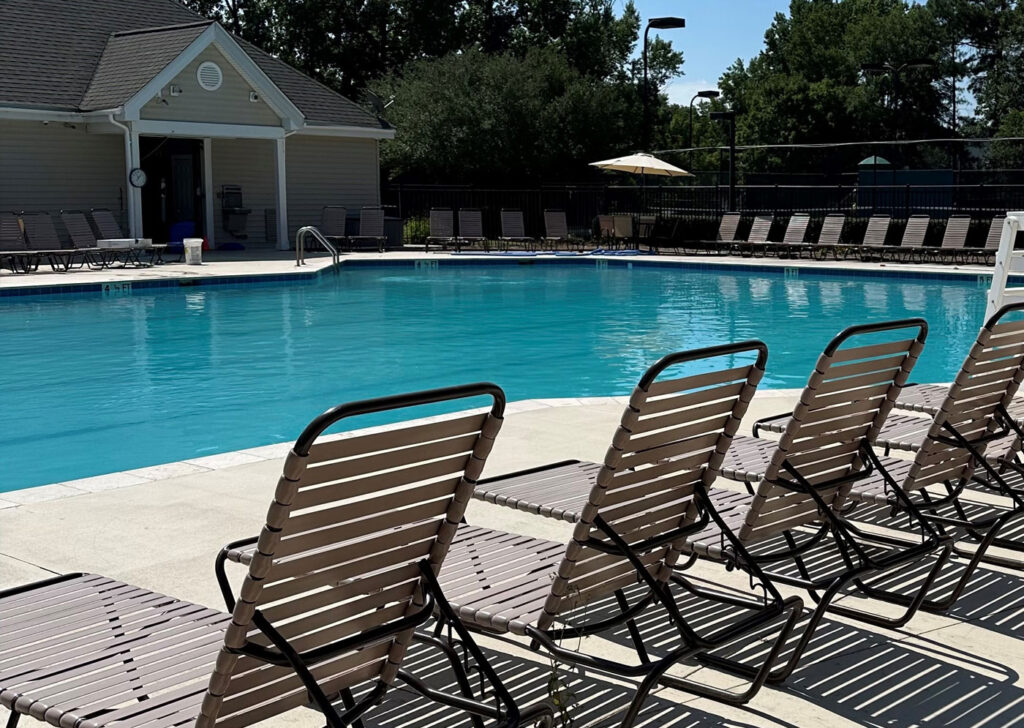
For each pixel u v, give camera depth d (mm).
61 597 3084
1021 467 4676
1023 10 59844
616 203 29656
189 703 2441
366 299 17875
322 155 27469
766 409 7539
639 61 56750
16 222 19266
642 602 3271
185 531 4918
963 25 65688
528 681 3367
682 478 3248
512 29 50469
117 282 17516
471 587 3244
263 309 16422
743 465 4520
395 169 35656
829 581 3561
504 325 15094
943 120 61625
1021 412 5246
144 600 3066
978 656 3572
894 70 32562
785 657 3568
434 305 17219
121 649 2721
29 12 24594
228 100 23688
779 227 26078
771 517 3719
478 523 5023
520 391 10555
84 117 22391
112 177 23922
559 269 23047
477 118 34562
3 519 5113
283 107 24469
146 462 7902
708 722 3111
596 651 3588
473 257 23250
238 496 5484
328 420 2127
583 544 2975
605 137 36594
